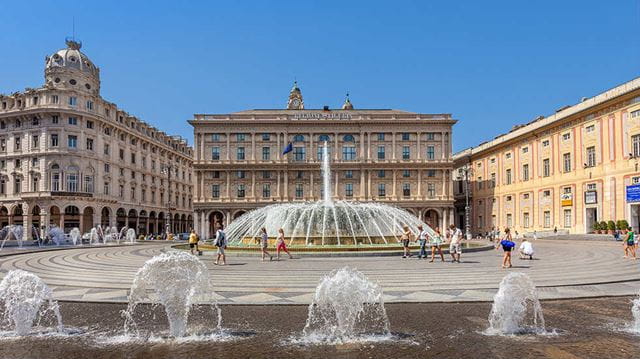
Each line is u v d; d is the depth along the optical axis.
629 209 46.44
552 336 9.02
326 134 80.44
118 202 78.62
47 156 69.38
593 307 11.91
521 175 68.44
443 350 8.12
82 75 74.12
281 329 9.70
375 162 79.62
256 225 34.31
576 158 55.50
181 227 106.25
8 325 10.19
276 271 18.94
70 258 27.67
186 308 9.45
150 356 7.89
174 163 103.19
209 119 80.00
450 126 80.44
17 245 50.38
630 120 46.72
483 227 81.44
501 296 9.58
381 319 10.62
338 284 9.36
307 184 79.69
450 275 17.75
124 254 30.42
